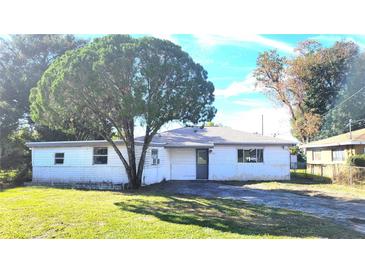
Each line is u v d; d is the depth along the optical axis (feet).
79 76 42.65
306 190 51.47
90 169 58.23
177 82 45.91
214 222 26.63
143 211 30.83
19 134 87.45
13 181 69.77
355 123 117.29
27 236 22.57
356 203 38.32
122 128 53.47
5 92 82.94
